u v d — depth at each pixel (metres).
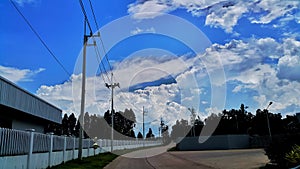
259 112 61.91
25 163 11.59
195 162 19.64
